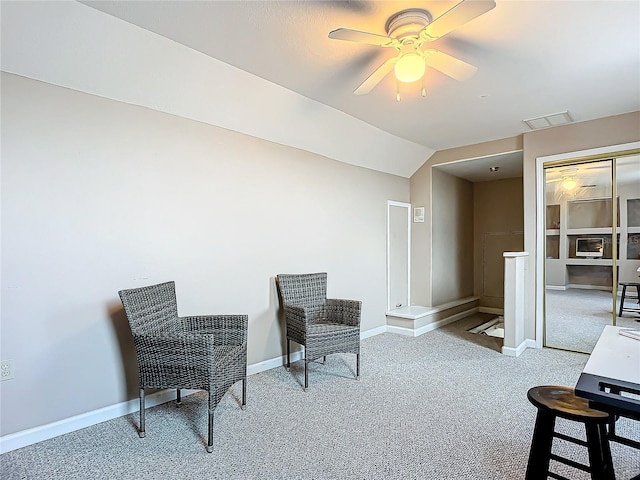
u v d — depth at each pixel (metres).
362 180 4.48
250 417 2.42
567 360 3.59
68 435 2.19
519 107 3.37
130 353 2.50
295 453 2.00
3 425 2.01
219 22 2.06
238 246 3.15
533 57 2.46
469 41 2.26
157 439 2.15
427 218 5.14
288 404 2.62
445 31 1.86
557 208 3.98
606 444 1.41
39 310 2.13
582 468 1.39
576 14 1.98
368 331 4.52
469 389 2.88
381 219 4.78
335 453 2.00
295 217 3.65
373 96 3.11
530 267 4.08
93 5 1.92
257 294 3.29
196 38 2.23
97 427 2.29
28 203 2.10
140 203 2.55
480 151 4.57
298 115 3.31
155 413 2.48
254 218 3.28
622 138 3.55
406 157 4.80
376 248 4.69
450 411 2.50
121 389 2.46
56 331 2.19
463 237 6.00
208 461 1.93
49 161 2.17
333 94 3.07
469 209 6.16
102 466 1.88
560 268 3.98
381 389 2.88
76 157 2.27
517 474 1.82
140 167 2.56
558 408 1.36
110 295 2.41
